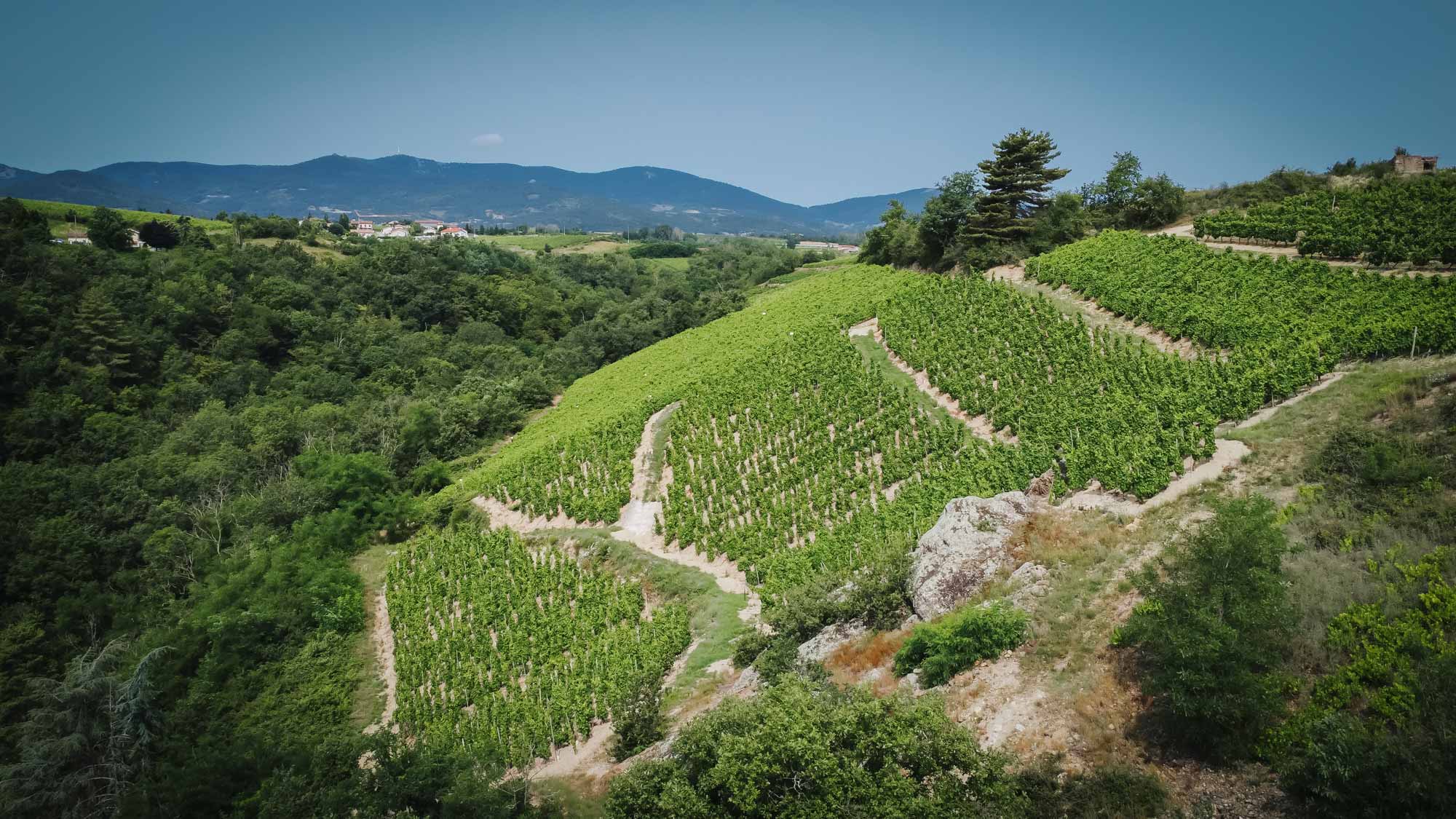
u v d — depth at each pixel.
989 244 83.31
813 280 114.88
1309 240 58.75
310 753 36.03
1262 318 48.75
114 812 40.66
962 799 19.38
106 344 87.88
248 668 51.53
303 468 75.44
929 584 31.11
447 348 114.62
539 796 31.70
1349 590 23.02
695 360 85.44
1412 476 26.84
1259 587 21.19
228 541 68.94
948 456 48.03
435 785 28.28
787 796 19.80
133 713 45.03
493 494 69.62
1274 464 32.59
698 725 22.50
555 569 53.31
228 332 99.38
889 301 73.94
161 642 53.16
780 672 29.44
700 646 40.22
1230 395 39.75
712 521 51.72
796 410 59.88
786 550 46.19
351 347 107.31
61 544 63.44
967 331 62.25
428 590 57.41
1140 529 30.58
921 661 27.84
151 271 106.94
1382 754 17.22
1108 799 19.84
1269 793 18.91
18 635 56.31
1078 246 76.00
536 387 99.25
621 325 119.06
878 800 18.86
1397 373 36.19
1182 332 52.78
